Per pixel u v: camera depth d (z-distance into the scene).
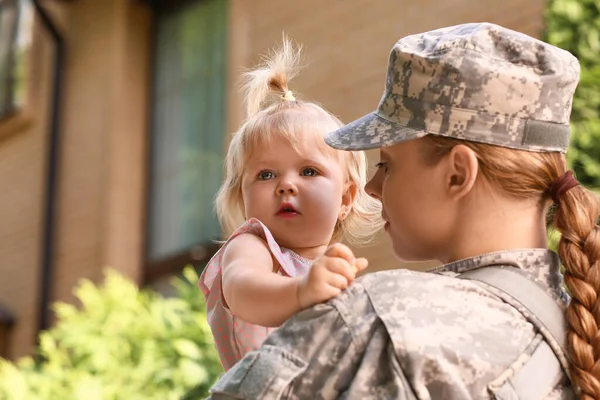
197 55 11.02
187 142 10.88
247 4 9.72
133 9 11.53
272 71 3.47
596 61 6.57
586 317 2.31
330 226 3.09
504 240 2.43
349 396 2.14
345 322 2.22
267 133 3.11
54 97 11.71
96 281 10.73
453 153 2.41
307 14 9.14
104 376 7.08
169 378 6.66
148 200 11.11
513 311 2.30
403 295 2.24
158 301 8.00
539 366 2.26
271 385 2.20
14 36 12.45
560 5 6.73
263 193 3.07
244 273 2.54
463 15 7.88
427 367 2.15
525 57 2.44
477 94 2.40
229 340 2.86
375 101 8.42
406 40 2.54
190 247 10.56
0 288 11.92
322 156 3.12
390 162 2.54
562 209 2.44
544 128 2.43
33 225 11.72
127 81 11.29
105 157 11.06
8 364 7.61
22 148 12.14
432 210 2.46
